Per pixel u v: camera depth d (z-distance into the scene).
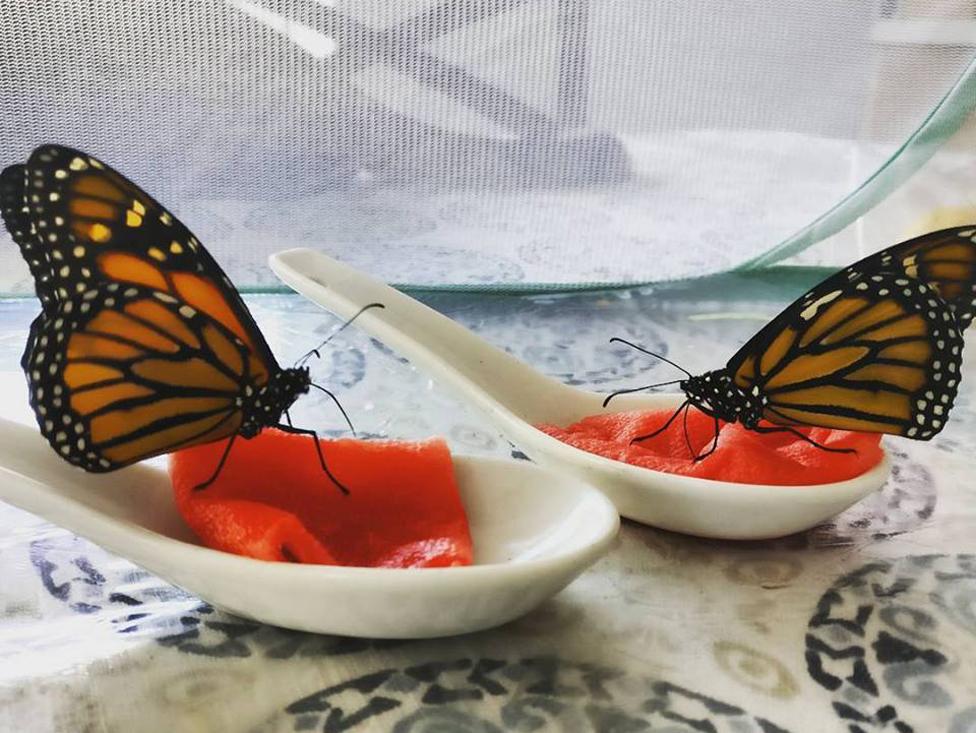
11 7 0.28
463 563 0.17
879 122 0.34
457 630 0.16
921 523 0.21
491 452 0.24
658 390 0.28
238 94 0.30
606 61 0.32
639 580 0.19
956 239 0.19
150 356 0.16
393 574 0.15
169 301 0.16
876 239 0.35
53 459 0.17
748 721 0.15
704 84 0.33
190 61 0.29
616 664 0.16
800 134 0.34
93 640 0.16
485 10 0.30
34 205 0.15
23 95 0.29
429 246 0.34
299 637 0.17
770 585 0.19
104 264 0.16
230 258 0.32
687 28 0.31
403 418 0.25
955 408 0.27
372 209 0.33
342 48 0.30
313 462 0.18
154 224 0.16
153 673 0.16
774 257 0.36
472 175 0.33
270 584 0.15
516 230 0.34
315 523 0.18
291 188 0.32
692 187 0.34
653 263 0.35
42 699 0.15
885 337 0.18
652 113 0.33
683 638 0.17
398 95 0.31
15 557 0.19
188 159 0.31
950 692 0.16
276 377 0.17
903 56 0.32
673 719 0.15
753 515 0.19
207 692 0.15
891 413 0.19
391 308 0.23
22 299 0.31
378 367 0.28
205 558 0.15
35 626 0.17
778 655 0.17
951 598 0.19
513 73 0.31
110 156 0.30
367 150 0.32
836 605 0.18
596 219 0.34
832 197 0.35
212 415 0.17
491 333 0.32
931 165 0.34
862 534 0.21
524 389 0.23
